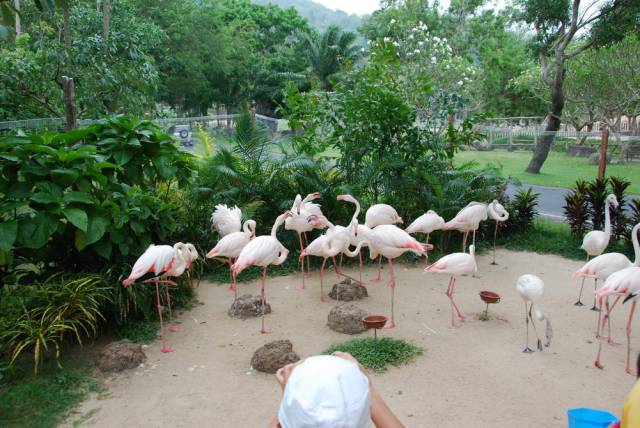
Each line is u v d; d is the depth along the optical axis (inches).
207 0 1419.8
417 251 249.9
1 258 224.5
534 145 636.1
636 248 248.4
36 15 642.2
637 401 56.2
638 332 245.4
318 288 318.0
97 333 239.6
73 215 222.5
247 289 318.0
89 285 229.9
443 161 438.0
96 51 505.0
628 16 587.2
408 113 402.3
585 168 553.3
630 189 496.7
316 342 237.0
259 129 404.2
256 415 176.9
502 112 1428.4
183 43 1224.2
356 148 397.4
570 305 283.3
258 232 380.8
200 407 182.9
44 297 219.6
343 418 48.5
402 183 391.5
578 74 867.4
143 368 213.3
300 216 320.8
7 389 191.3
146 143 277.3
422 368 208.8
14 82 449.1
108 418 176.7
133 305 252.8
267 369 207.5
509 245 413.1
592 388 192.9
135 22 703.1
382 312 274.2
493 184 438.0
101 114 496.7
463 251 381.1
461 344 232.4
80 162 240.7
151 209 272.4
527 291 222.8
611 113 922.1
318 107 425.7
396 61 419.8
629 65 771.4
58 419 175.5
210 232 354.6
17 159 219.0
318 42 1489.9
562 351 224.7
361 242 283.1
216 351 229.6
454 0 1111.6
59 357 218.7
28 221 220.2
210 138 485.1
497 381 197.9
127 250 248.2
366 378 54.4
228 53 1382.9
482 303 287.1
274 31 1838.1
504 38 1323.8
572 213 403.2
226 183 381.4
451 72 769.6
